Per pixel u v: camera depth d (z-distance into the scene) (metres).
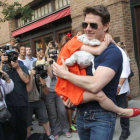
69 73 1.71
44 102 3.79
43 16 8.66
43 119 3.65
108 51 1.68
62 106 3.81
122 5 5.53
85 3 6.37
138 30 5.72
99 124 1.70
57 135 3.81
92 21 1.70
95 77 1.61
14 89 3.04
